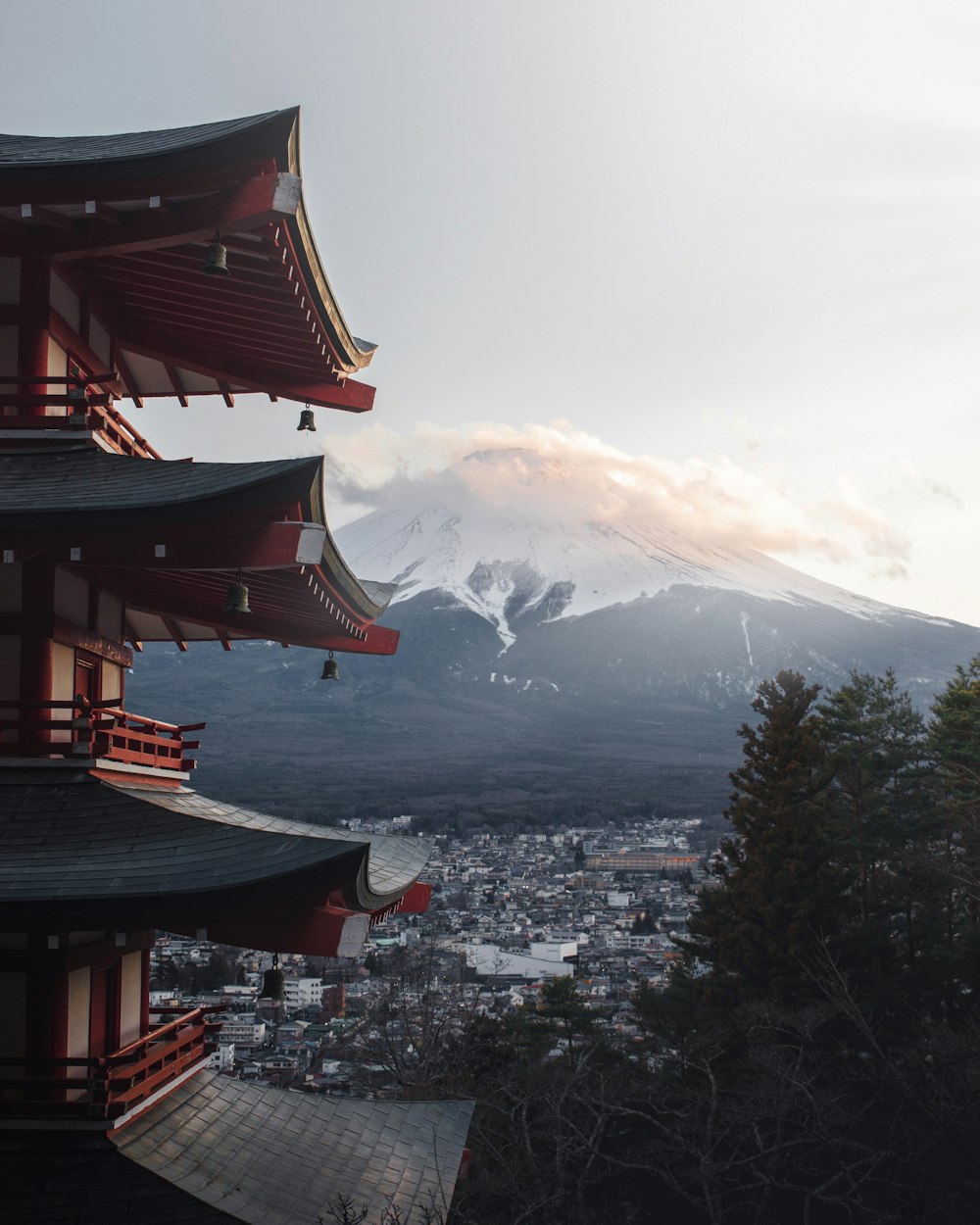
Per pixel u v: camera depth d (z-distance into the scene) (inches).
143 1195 558.6
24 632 576.4
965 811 1792.6
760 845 1781.5
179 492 521.0
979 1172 1178.6
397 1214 649.6
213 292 639.1
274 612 745.0
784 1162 1325.0
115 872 510.0
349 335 701.3
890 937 1768.0
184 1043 677.3
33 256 583.5
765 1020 1547.7
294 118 522.0
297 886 486.0
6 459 579.8
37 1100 567.8
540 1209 1376.7
